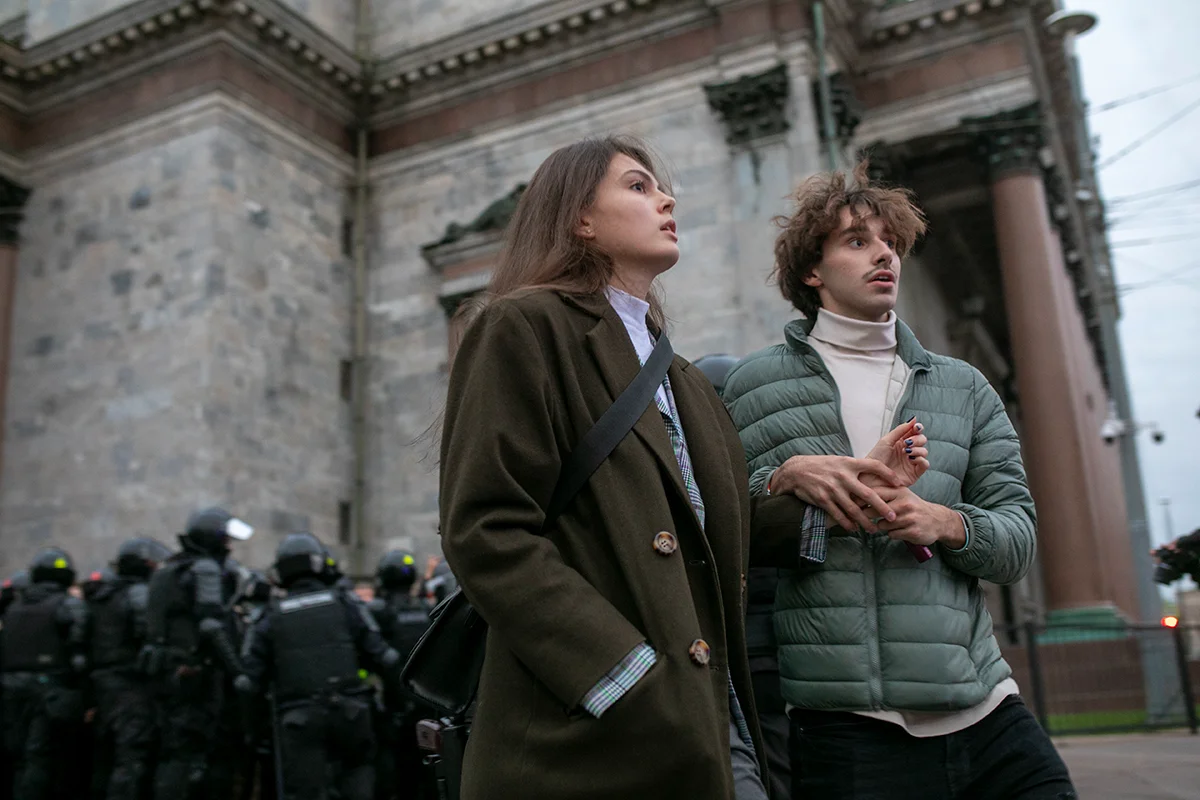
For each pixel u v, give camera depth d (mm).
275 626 8359
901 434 3168
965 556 3254
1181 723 15898
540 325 2645
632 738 2234
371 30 26219
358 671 8445
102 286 22453
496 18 23469
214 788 9258
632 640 2275
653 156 3441
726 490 2814
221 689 9242
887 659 3250
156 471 20688
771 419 3699
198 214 21578
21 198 23938
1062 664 17125
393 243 24562
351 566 22953
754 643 4969
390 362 23938
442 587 10375
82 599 10375
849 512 3154
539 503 2496
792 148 20266
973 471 3613
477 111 24125
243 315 21641
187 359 20891
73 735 10898
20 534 22078
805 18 20891
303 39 23422
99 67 23422
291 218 23250
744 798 2588
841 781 3270
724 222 20703
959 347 30984
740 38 21000
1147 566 21812
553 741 2277
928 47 22734
